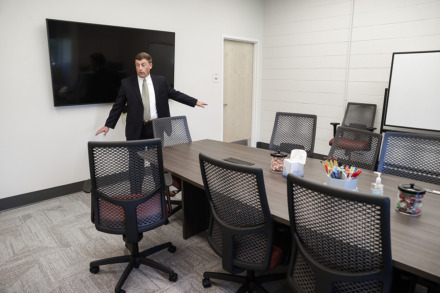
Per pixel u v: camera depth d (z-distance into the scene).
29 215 2.72
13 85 2.72
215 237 1.60
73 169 3.21
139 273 1.95
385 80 3.86
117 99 2.99
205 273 1.81
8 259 2.08
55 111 2.99
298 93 4.73
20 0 2.64
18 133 2.81
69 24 2.87
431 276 0.95
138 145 1.55
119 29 3.21
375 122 4.02
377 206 0.94
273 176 1.90
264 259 1.39
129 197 1.64
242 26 4.65
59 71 2.88
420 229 1.23
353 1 3.97
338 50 4.21
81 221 2.62
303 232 1.22
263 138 5.34
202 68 4.23
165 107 3.07
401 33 3.65
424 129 3.49
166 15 3.69
